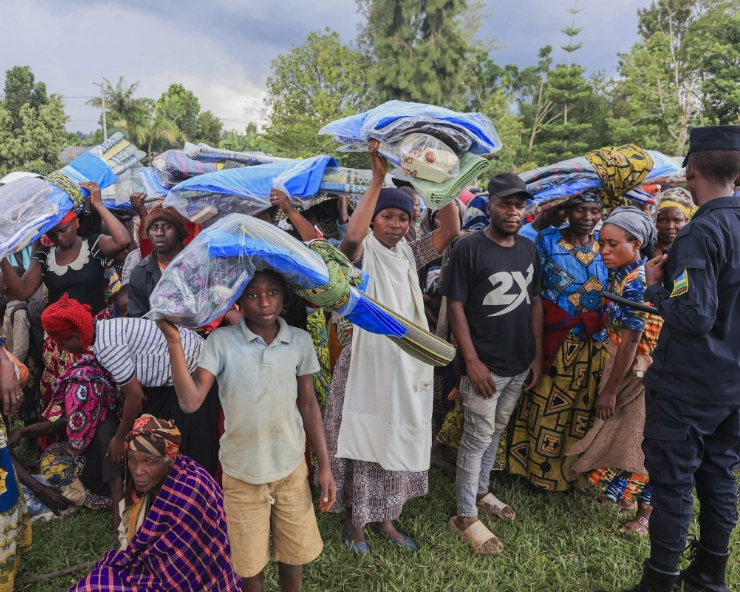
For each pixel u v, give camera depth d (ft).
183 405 6.60
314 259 6.48
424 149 7.20
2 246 9.40
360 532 10.05
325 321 11.87
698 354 7.91
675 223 11.95
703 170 8.04
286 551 7.55
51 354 12.45
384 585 9.10
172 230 10.65
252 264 6.22
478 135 7.54
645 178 11.89
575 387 11.26
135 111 191.62
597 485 11.50
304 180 9.77
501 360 10.24
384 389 9.37
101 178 12.04
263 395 6.90
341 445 9.58
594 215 11.12
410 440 9.37
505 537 10.52
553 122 154.81
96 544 10.11
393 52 132.16
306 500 7.59
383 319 6.95
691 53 119.44
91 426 10.00
